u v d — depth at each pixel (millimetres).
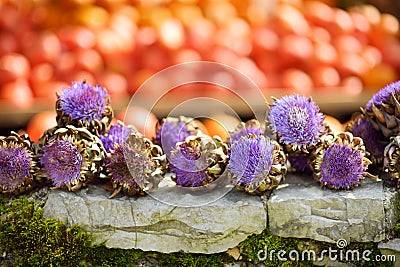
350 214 1733
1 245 1790
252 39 3168
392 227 1747
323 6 3432
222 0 3318
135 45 3025
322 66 3133
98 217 1766
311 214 1740
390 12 3635
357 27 3379
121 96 2898
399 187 1764
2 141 1790
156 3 3203
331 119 2561
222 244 1756
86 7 3076
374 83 3240
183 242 1759
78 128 1771
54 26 3047
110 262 1782
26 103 2791
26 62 2887
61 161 1749
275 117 1776
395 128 1786
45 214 1784
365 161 1763
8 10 3057
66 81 2877
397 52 3383
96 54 2936
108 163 1764
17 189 1807
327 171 1752
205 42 3031
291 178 1840
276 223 1750
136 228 1760
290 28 3197
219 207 1742
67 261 1774
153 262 1783
